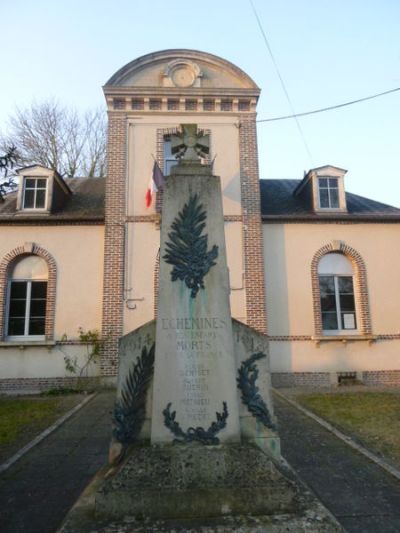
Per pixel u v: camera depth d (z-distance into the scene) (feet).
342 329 44.29
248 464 12.81
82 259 43.14
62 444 22.54
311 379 42.27
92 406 32.30
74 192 51.90
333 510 14.51
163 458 12.81
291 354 42.57
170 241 14.90
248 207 44.01
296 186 54.44
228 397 13.79
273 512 12.14
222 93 45.32
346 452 20.58
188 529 11.23
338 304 44.68
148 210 43.27
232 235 43.39
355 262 44.80
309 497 12.65
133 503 12.01
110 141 44.29
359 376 42.70
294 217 44.75
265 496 12.26
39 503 15.40
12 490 16.61
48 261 42.86
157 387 13.71
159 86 45.01
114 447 14.34
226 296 14.51
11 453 21.03
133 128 44.80
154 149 44.50
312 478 17.44
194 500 12.10
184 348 13.98
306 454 20.35
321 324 43.34
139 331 15.14
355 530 13.11
